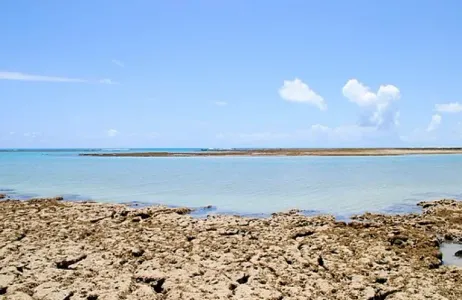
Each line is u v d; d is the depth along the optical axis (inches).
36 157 4042.8
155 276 450.6
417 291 419.8
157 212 861.2
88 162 2854.3
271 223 749.9
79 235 630.5
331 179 1512.1
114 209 876.0
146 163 2657.5
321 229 700.7
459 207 908.6
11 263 481.1
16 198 1124.5
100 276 451.2
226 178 1571.1
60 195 1171.3
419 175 1660.9
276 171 1884.8
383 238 640.4
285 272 468.4
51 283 425.7
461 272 483.8
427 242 620.7
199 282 434.6
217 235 647.1
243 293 406.9
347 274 467.8
